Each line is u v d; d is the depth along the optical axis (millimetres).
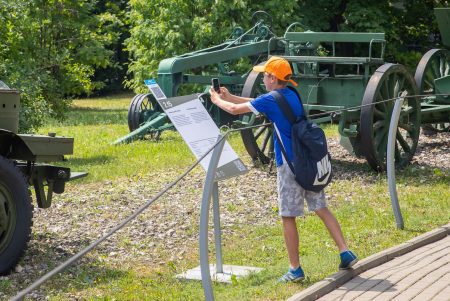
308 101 13672
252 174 12891
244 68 20891
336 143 16234
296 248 6953
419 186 11664
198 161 5883
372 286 6707
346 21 27875
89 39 29750
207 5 23031
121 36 42969
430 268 7188
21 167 8266
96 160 14695
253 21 22844
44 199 8531
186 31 22844
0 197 7516
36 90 16062
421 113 14250
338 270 7090
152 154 15359
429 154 14672
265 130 14250
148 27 23547
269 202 10977
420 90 15344
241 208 10617
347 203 10617
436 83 15250
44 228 9617
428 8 29531
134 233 9430
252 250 8484
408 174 12727
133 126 17984
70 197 11367
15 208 7602
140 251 8688
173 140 17469
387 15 28250
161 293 7000
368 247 8172
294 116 6754
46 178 8539
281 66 6805
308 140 6652
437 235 8438
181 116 6809
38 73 18109
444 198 10711
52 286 7281
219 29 22641
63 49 25969
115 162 14391
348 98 13469
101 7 40719
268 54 15320
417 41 30766
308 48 15094
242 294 6750
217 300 6629
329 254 7906
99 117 26625
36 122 15750
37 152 7996
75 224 9828
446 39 16969
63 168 8570
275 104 6746
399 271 7133
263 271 7434
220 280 7254
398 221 8938
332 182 12180
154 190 11836
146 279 7504
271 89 6867
